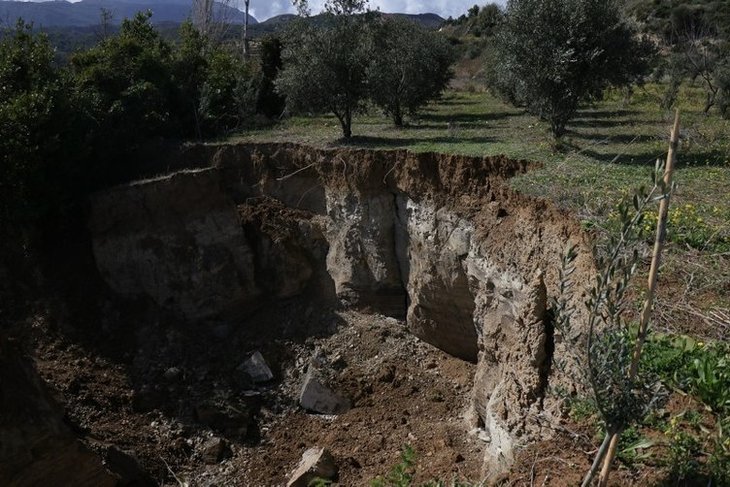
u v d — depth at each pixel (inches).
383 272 619.8
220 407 534.0
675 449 210.1
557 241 378.6
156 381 561.6
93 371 553.3
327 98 730.8
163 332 613.9
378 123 904.3
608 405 163.8
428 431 480.4
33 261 618.8
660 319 288.0
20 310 587.2
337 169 640.4
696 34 1290.6
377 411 523.2
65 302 607.2
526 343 359.6
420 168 571.2
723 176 483.8
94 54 768.9
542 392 338.0
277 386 571.2
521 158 535.2
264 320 642.2
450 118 951.0
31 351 553.3
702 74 975.0
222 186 671.8
